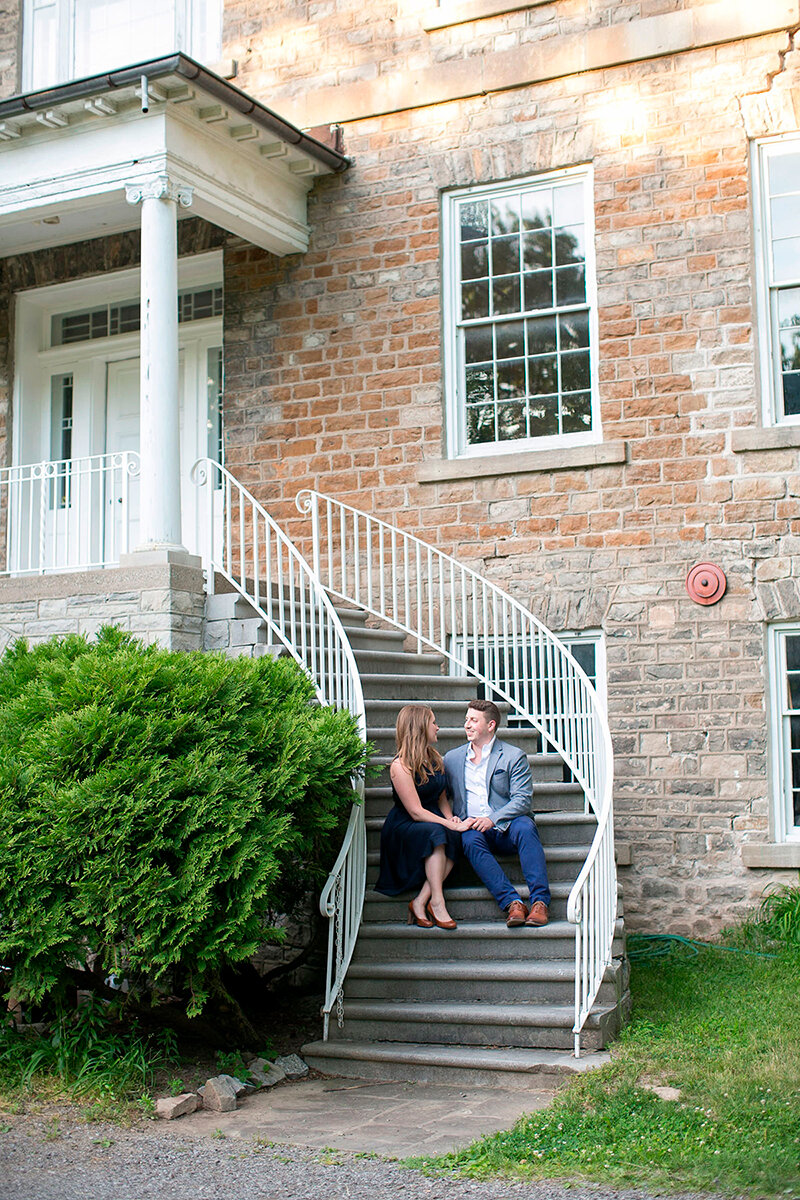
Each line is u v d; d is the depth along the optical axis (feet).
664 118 29.81
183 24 35.91
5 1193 14.06
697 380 28.99
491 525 30.68
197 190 28.94
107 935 18.29
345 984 21.66
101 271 35.45
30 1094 17.72
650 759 28.37
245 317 34.09
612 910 22.21
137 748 18.86
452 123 32.09
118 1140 16.14
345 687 24.64
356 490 32.32
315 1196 14.02
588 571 29.50
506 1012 19.98
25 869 18.15
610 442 29.45
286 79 34.14
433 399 31.73
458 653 30.86
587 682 26.00
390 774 24.40
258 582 26.13
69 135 28.86
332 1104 18.07
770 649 28.04
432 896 22.26
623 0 30.37
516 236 31.71
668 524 28.89
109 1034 19.70
